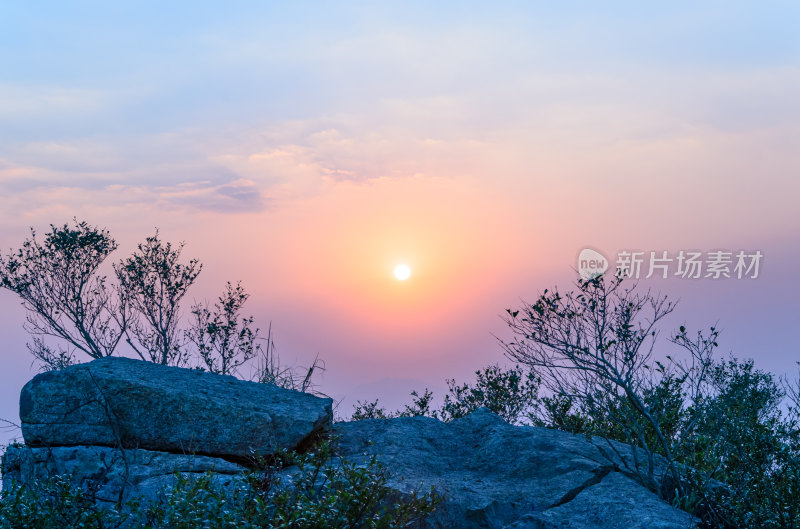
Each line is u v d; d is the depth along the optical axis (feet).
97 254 74.23
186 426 32.45
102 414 32.78
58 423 32.73
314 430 33.35
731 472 30.50
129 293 72.33
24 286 71.26
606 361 31.09
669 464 30.12
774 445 29.86
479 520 28.09
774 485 28.58
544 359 32.04
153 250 73.56
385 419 40.70
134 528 24.22
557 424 42.52
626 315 31.04
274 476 26.48
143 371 35.86
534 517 27.22
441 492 29.19
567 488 29.99
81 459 31.53
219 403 32.83
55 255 72.74
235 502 23.57
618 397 31.30
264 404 34.14
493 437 36.63
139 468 30.99
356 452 34.81
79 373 33.42
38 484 29.32
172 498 22.07
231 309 66.74
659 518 26.13
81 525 23.38
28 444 33.01
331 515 22.06
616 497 28.55
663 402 35.06
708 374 31.94
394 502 27.94
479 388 55.16
